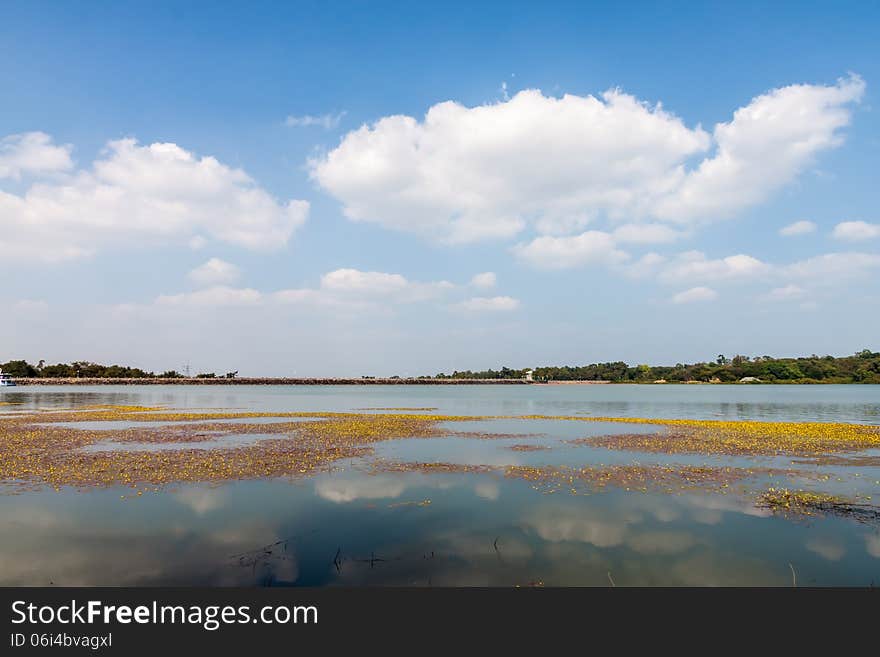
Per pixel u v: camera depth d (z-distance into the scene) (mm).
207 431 40594
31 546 14984
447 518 17453
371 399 107312
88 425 45281
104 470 24531
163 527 16531
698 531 16141
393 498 19938
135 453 29484
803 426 45156
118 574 13266
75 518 17375
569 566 13648
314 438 36500
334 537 15672
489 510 18312
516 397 118688
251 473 24125
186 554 14422
